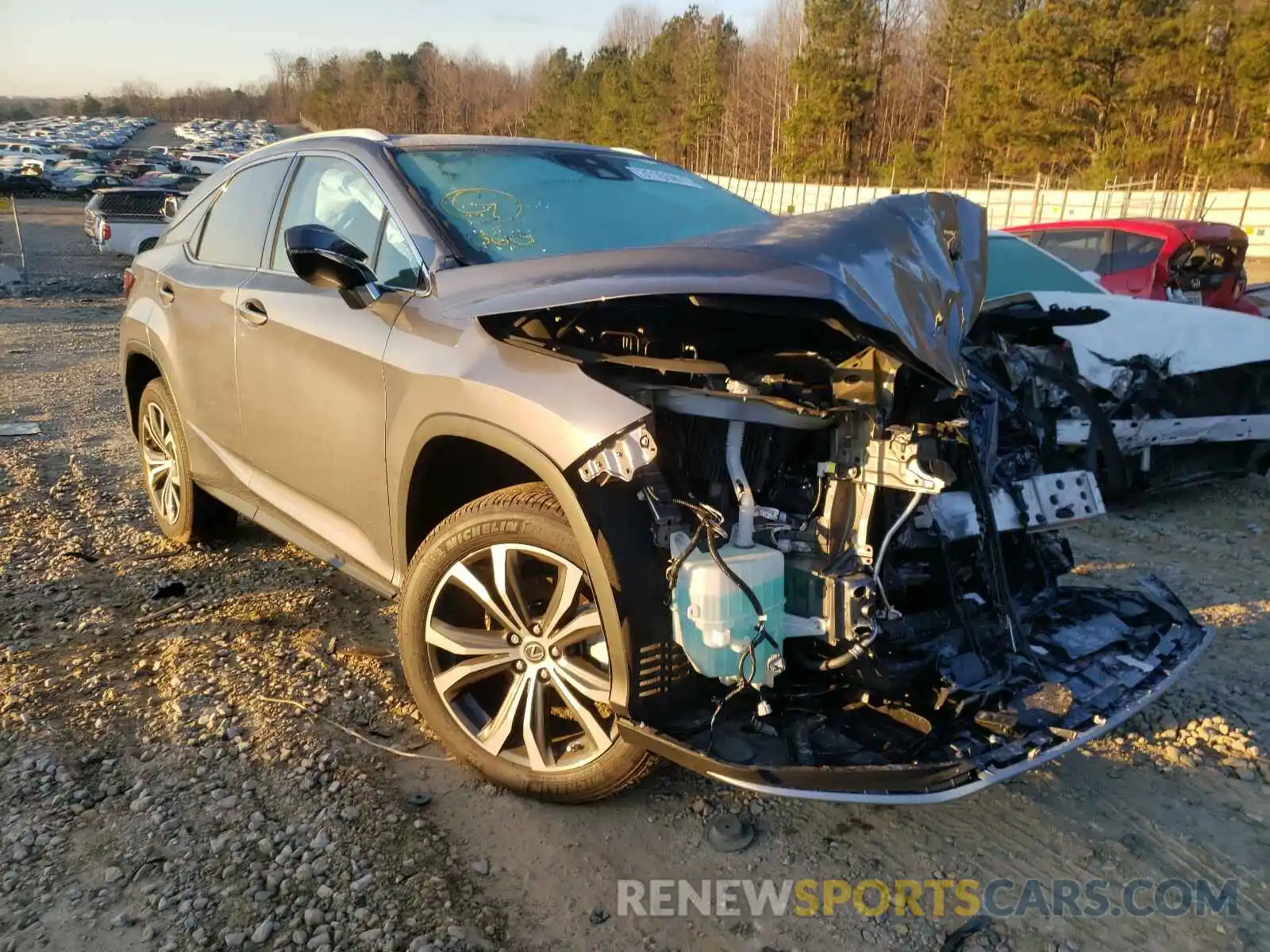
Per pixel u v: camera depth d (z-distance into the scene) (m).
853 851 2.60
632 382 2.37
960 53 49.00
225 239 4.03
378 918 2.30
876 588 2.35
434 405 2.66
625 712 2.38
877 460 2.32
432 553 2.73
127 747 2.99
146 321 4.46
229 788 2.79
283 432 3.45
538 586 2.71
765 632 2.28
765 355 2.47
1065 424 4.12
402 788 2.82
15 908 2.31
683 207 3.55
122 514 5.27
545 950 2.24
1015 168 41.78
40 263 22.41
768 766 2.21
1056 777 2.93
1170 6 37.38
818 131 52.75
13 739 3.01
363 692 3.35
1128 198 27.23
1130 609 2.99
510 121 106.19
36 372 10.03
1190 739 3.11
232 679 3.41
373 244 3.16
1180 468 5.21
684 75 66.19
